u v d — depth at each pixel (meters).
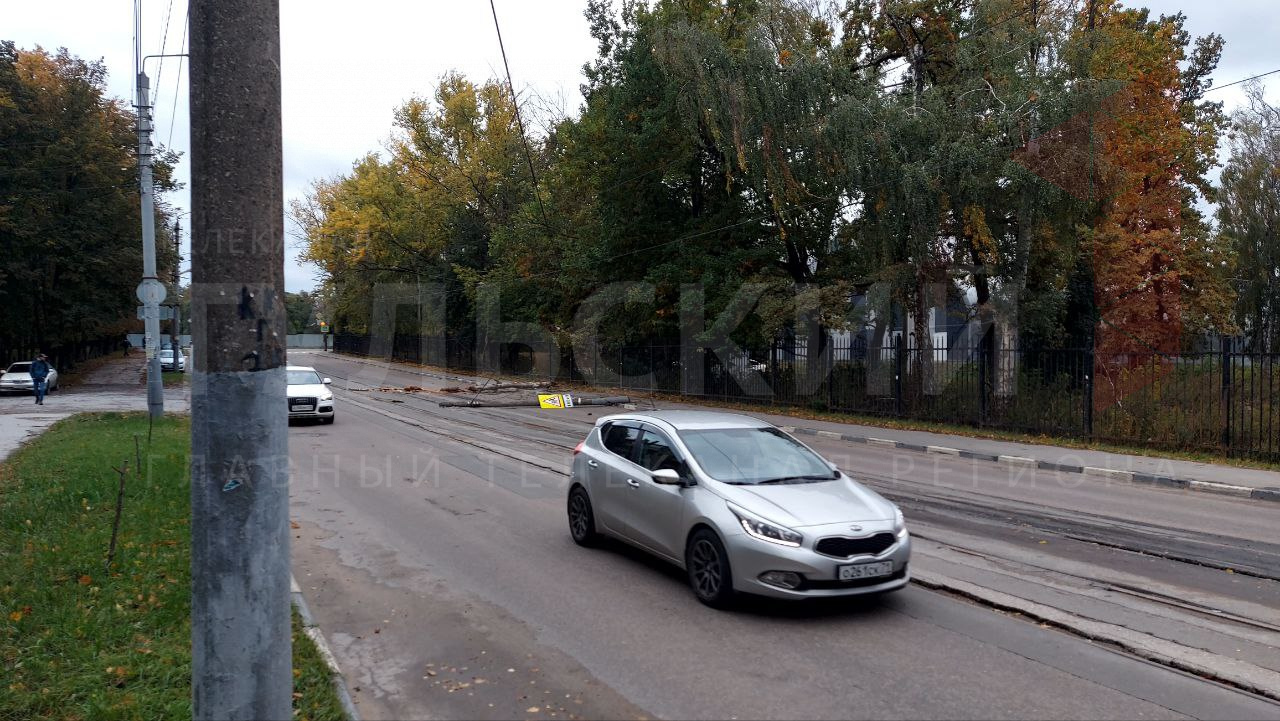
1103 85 19.16
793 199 23.91
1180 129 27.34
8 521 8.29
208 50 2.80
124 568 6.70
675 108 27.05
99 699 4.31
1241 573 7.29
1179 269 26.20
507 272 42.84
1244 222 25.34
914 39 25.53
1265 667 5.02
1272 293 25.05
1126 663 5.14
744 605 6.35
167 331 55.84
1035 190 19.64
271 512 2.83
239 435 2.77
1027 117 19.81
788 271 28.17
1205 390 16.78
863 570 5.86
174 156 42.97
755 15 23.78
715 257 28.28
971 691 4.71
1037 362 19.47
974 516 9.78
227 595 2.75
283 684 2.87
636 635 5.69
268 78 2.89
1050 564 7.53
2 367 44.84
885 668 5.05
